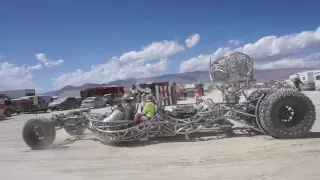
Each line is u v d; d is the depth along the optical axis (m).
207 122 8.60
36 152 8.08
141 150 7.61
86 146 8.47
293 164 5.73
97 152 7.64
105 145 8.47
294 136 7.96
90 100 33.31
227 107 8.78
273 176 5.14
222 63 9.41
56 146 8.69
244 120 8.97
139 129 8.38
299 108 8.02
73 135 10.24
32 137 8.56
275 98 7.96
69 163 6.70
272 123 7.94
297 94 8.02
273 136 8.13
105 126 8.61
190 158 6.53
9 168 6.54
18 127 15.68
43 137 8.46
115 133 8.41
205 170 5.65
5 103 25.94
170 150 7.39
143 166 6.14
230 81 9.33
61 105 33.44
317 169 5.39
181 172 5.61
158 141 8.55
